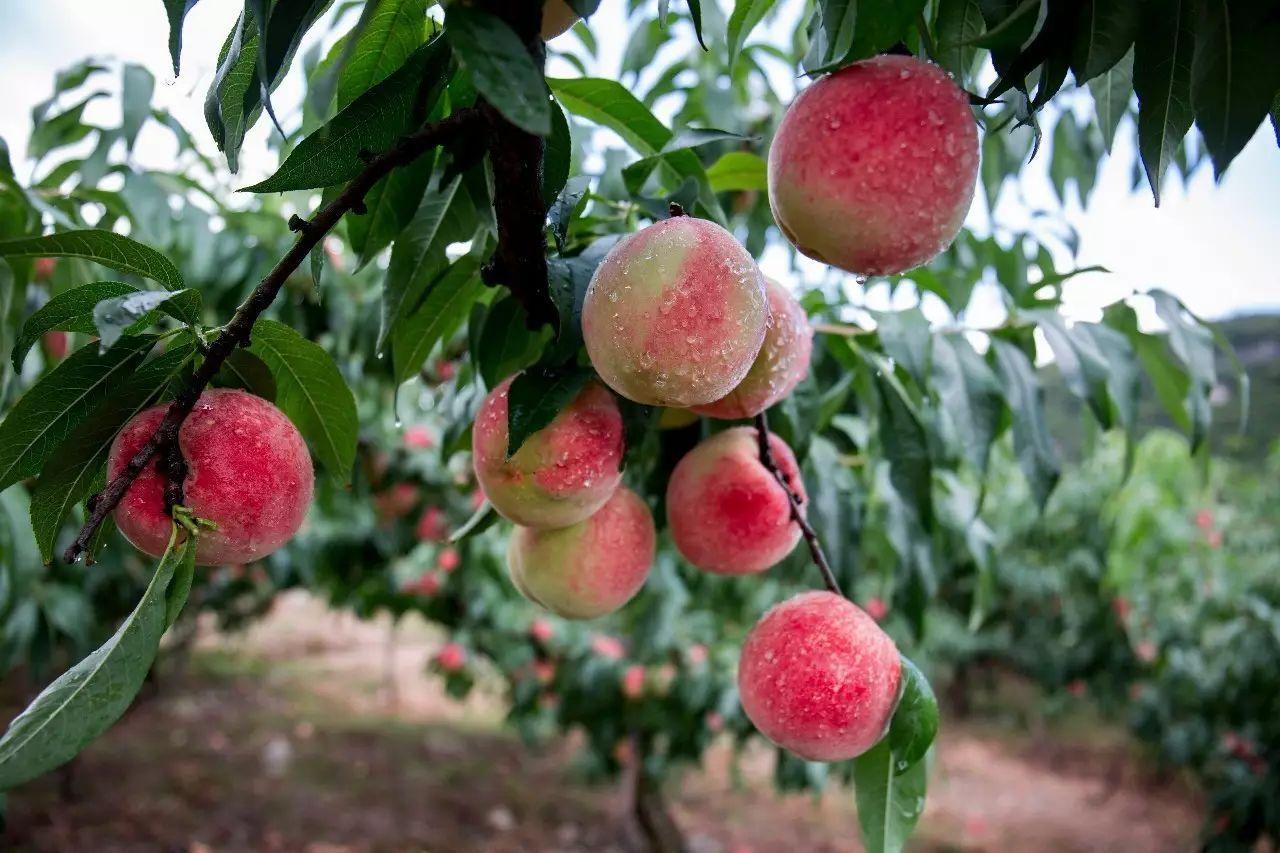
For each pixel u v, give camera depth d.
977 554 1.89
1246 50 0.62
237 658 9.92
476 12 0.57
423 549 4.52
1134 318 1.47
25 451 0.75
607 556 1.04
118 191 1.66
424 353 1.19
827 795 6.31
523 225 0.76
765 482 1.04
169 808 5.29
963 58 0.82
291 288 2.41
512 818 5.62
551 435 0.89
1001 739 8.15
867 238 0.71
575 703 4.47
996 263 1.81
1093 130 2.26
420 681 9.33
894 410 1.34
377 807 5.63
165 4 0.61
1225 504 5.86
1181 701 5.12
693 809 6.01
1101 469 5.29
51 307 0.70
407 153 0.71
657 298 0.73
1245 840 4.41
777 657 0.89
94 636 4.21
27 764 0.53
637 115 1.12
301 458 0.79
